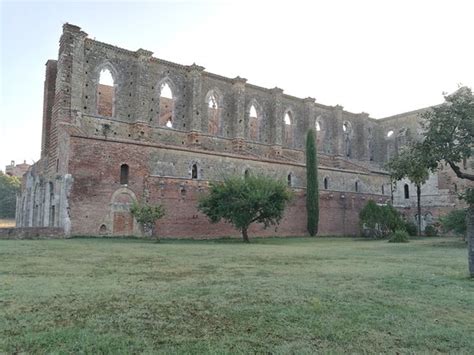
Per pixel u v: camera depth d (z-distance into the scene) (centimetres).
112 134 4594
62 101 4250
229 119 5609
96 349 607
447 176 5831
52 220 4131
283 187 3750
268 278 1274
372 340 665
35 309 834
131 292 1016
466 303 936
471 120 2625
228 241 3719
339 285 1148
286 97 6244
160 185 3953
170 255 2059
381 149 7581
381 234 4709
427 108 6994
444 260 1917
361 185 5781
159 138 4938
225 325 738
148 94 4897
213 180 4206
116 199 3709
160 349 611
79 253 2070
